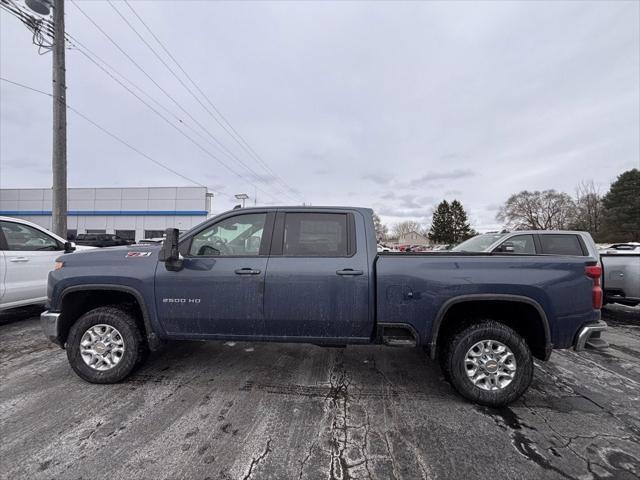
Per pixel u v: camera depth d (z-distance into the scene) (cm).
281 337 316
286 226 327
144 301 319
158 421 262
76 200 3250
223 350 420
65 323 334
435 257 304
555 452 230
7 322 554
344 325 307
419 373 361
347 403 295
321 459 221
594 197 5928
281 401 297
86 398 297
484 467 215
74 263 331
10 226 527
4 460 216
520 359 284
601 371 380
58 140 870
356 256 312
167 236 304
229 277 312
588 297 288
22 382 328
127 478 202
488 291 290
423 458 223
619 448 235
